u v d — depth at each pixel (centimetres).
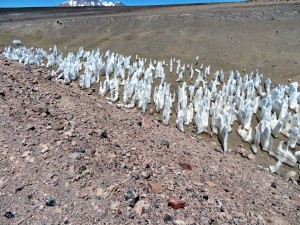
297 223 523
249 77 1283
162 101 1036
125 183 503
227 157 771
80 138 609
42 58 1569
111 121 776
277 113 989
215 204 498
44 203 448
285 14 1959
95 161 543
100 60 1361
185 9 2898
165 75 1323
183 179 554
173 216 452
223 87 1098
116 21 2145
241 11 2172
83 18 2422
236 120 967
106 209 450
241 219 477
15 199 452
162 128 863
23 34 2081
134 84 1127
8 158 526
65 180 491
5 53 1491
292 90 1101
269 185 655
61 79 1254
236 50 1524
